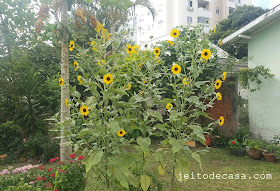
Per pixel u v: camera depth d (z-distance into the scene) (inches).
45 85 271.9
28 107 238.5
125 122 106.6
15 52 274.5
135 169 121.7
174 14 935.7
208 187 151.2
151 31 979.3
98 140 108.4
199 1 1010.1
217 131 304.5
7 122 243.1
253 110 285.3
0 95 253.4
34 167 164.2
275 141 249.9
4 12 250.4
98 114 106.3
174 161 113.5
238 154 236.8
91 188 136.1
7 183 113.8
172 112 105.3
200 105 112.7
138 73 123.8
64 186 109.3
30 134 249.3
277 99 259.1
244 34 285.6
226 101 314.8
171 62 264.4
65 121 107.3
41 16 180.4
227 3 1055.0
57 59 356.2
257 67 270.5
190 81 116.9
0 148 239.9
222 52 312.2
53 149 221.8
